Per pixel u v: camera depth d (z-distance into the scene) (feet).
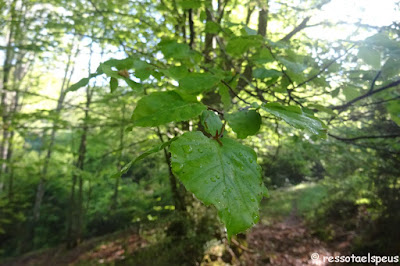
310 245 30.35
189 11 7.74
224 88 4.05
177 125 18.34
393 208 25.11
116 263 25.79
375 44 4.34
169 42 4.49
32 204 50.01
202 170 1.48
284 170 50.31
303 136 13.61
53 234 43.86
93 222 44.06
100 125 18.89
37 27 17.48
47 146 27.14
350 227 32.76
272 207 47.21
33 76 31.19
